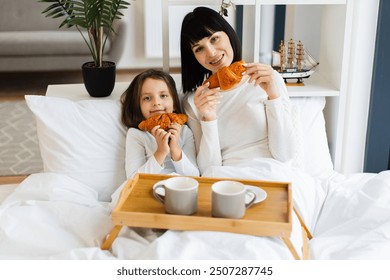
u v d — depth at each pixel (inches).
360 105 91.7
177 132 69.1
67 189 69.3
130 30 172.1
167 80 74.2
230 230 54.7
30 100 74.3
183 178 57.7
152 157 68.6
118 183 74.4
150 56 175.3
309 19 102.2
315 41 101.0
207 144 72.4
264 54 130.0
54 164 73.3
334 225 68.3
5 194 75.9
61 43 151.7
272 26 128.1
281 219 55.4
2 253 59.8
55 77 168.4
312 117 85.2
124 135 75.9
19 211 63.4
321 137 83.8
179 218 54.9
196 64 79.0
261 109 73.5
